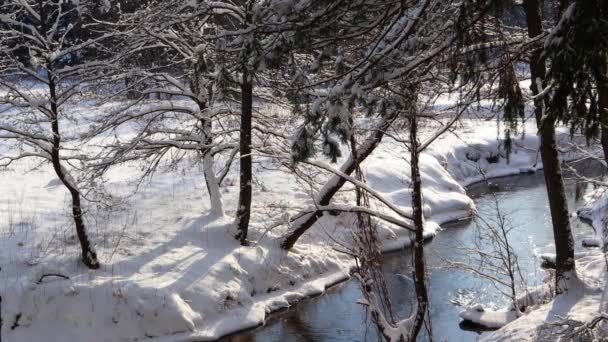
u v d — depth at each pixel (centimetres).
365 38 758
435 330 1247
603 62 550
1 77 1230
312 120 667
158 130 1502
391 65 678
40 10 1227
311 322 1365
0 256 1295
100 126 1487
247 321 1340
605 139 799
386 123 957
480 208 2184
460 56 675
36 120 1219
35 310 1196
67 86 1328
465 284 1494
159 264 1380
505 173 2797
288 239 1567
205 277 1378
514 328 1095
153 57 1650
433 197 2150
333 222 1811
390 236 1811
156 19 1291
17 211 1541
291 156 682
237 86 1459
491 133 3012
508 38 891
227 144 1599
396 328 918
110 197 1395
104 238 1443
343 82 669
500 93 759
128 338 1227
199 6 1250
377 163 2306
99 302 1240
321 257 1639
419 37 666
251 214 1708
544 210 2095
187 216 1605
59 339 1179
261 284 1472
